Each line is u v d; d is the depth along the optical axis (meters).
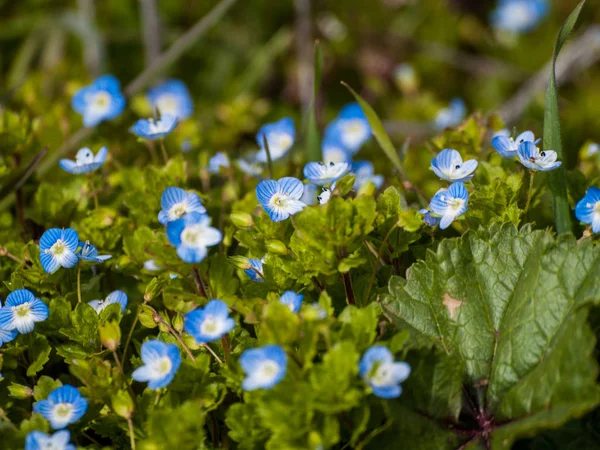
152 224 0.36
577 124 0.57
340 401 0.28
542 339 0.30
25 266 0.34
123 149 0.41
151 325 0.32
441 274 0.32
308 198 0.36
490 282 0.32
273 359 0.28
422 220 0.33
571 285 0.31
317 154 0.39
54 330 0.33
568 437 0.30
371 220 0.30
